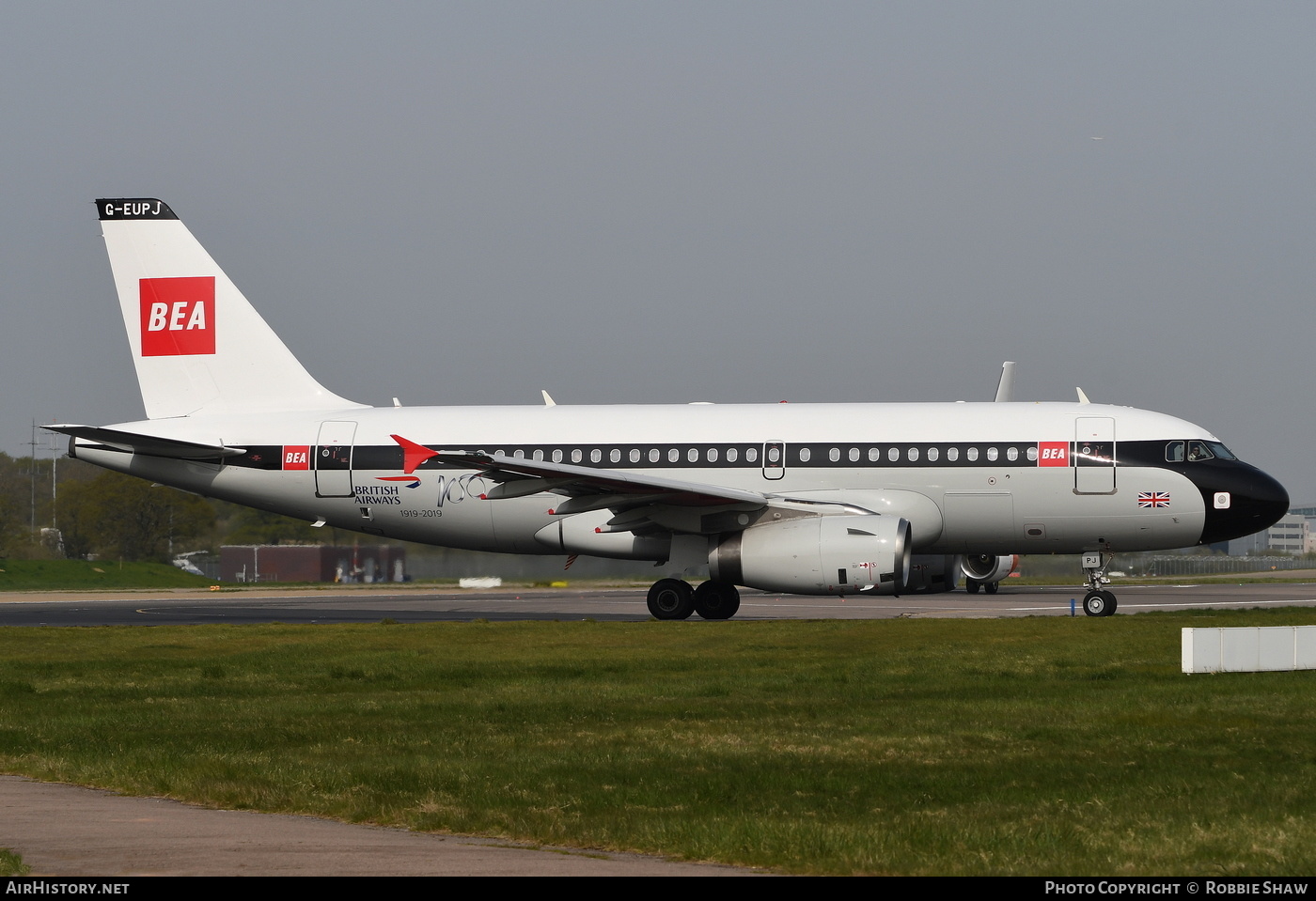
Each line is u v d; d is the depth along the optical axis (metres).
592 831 30.33
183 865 27.36
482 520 101.62
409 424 103.19
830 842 29.02
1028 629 79.12
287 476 103.94
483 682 60.97
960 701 51.81
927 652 69.25
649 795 34.34
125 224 109.62
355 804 33.44
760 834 29.64
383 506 102.94
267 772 37.91
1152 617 86.19
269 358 108.62
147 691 59.50
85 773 38.56
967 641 74.31
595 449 98.81
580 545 99.19
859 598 134.50
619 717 48.78
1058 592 149.38
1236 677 57.81
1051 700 51.59
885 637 76.81
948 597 136.50
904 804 33.09
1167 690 53.69
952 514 94.75
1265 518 92.56
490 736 44.66
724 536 92.31
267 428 104.88
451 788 35.38
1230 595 140.38
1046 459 93.38
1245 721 45.91
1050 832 29.81
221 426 105.88
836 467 95.44
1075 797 33.78
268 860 27.97
